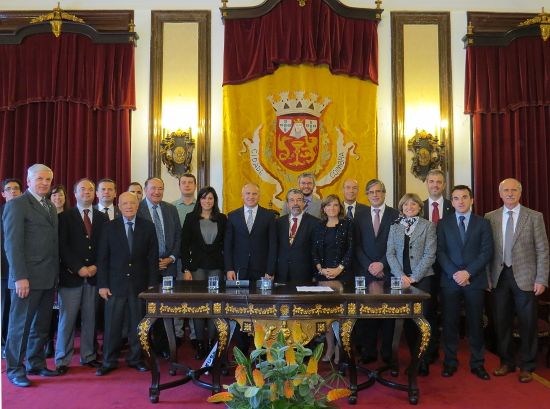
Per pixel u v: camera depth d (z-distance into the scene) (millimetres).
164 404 3184
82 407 3127
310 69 5730
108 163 5602
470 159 5820
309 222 4227
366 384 3336
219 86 5820
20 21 5809
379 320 4203
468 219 3906
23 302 3588
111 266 3836
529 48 5742
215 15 5852
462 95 5871
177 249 4418
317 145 5699
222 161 5711
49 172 3744
